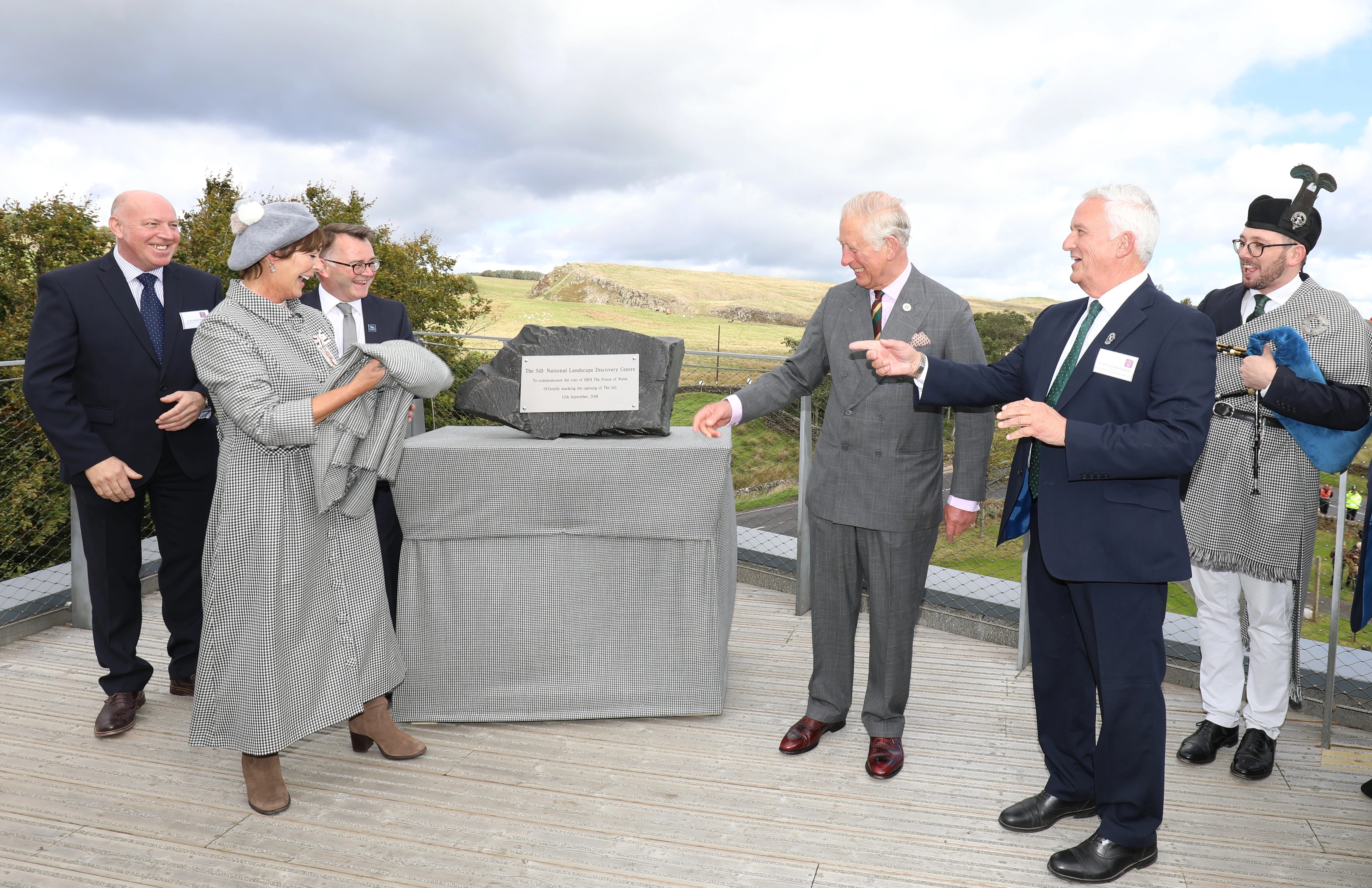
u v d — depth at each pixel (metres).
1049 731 1.96
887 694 2.19
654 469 2.31
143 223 2.27
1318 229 2.11
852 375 2.14
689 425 2.86
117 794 2.07
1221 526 2.21
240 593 1.85
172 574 2.56
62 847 1.84
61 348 2.23
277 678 1.88
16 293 17.70
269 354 1.86
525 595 2.42
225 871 1.76
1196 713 2.60
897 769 2.20
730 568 2.70
